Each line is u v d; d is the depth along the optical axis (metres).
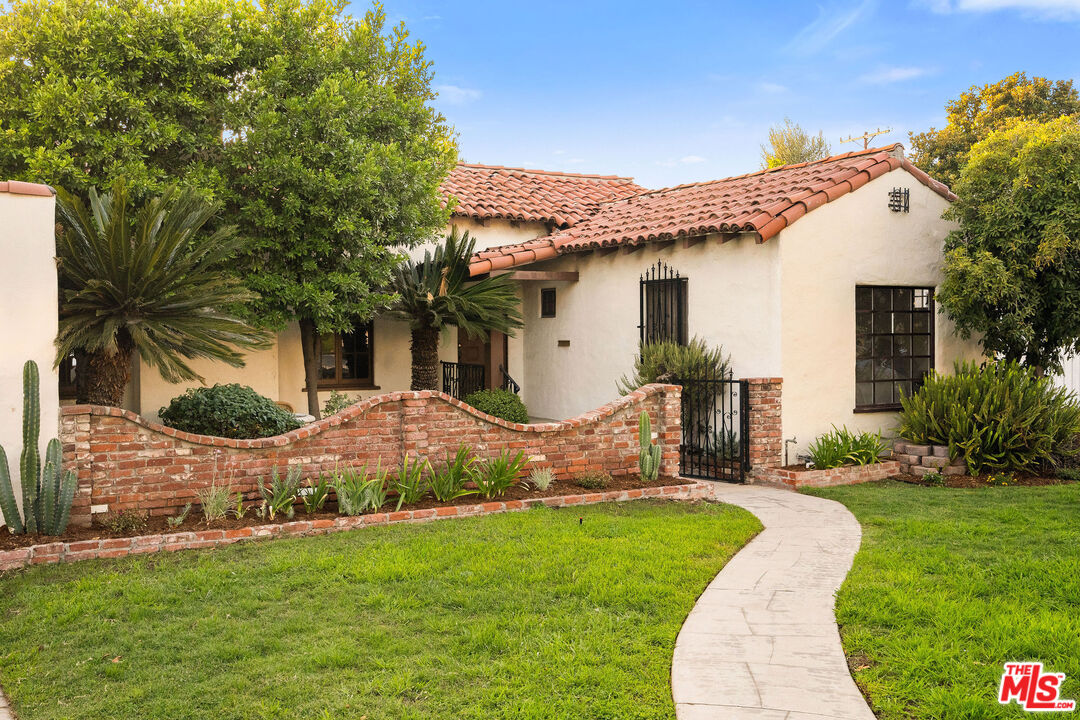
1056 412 10.26
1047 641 4.45
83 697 4.00
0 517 6.53
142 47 9.71
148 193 9.41
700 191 14.20
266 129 10.10
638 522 7.53
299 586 5.58
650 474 9.21
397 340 14.81
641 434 9.20
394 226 11.75
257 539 6.81
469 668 4.23
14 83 9.34
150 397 11.58
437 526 7.30
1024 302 10.46
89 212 8.82
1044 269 10.46
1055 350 11.52
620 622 4.89
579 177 18.80
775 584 5.76
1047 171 10.08
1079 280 10.41
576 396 14.13
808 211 10.55
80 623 4.93
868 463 10.50
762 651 4.51
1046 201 10.12
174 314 8.23
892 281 11.53
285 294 10.55
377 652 4.46
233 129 10.44
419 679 4.14
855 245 11.16
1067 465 10.58
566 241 13.55
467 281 13.80
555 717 3.72
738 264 11.07
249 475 7.50
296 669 4.26
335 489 7.48
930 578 5.79
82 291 7.69
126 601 5.28
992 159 10.68
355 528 7.22
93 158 9.29
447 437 8.42
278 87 10.57
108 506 6.91
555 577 5.75
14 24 9.27
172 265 8.34
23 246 6.62
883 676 4.15
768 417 10.33
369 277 11.37
